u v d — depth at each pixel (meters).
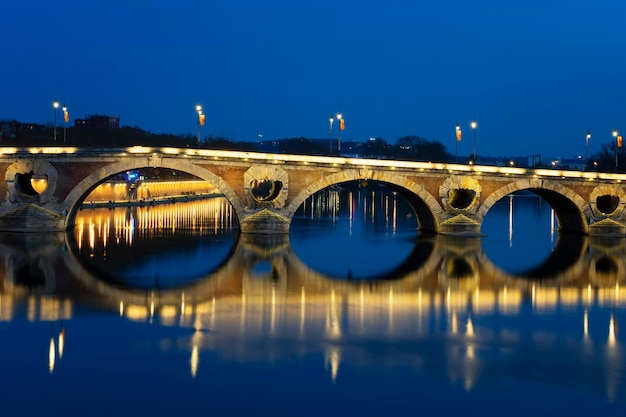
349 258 92.62
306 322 56.41
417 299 66.38
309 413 38.84
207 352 48.25
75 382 42.59
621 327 57.22
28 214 107.06
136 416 38.03
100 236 111.62
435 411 39.50
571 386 43.59
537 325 57.53
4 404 39.31
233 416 38.25
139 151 106.81
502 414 39.31
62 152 106.69
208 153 108.38
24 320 55.56
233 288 69.44
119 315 57.59
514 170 119.38
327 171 112.69
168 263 84.75
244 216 111.31
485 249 104.69
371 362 46.97
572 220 129.62
